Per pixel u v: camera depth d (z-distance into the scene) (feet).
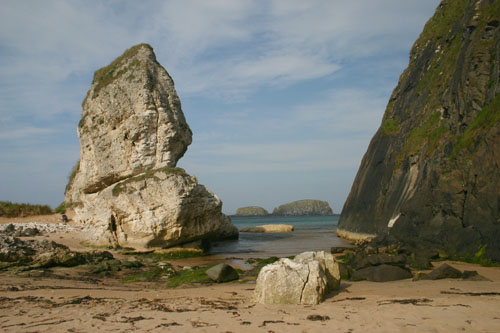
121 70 104.01
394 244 73.82
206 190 94.99
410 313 28.09
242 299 36.68
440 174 79.30
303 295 33.24
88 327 25.23
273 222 394.11
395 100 142.10
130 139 98.27
